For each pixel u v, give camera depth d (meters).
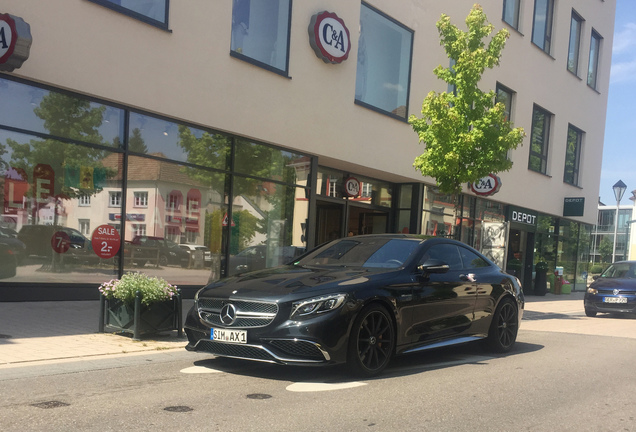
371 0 14.98
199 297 5.96
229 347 5.55
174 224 11.30
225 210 12.25
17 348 6.30
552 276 25.06
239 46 11.98
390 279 6.09
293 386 5.32
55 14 9.04
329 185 15.45
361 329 5.66
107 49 9.73
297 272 6.21
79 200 9.84
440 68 12.98
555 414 4.83
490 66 12.59
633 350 8.91
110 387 5.04
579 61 25.67
